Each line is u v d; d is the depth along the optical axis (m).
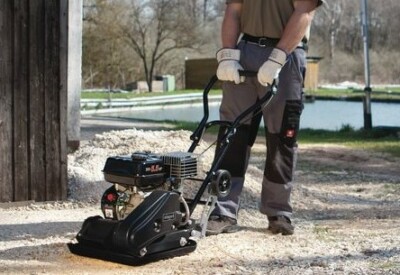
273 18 5.46
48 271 4.39
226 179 5.05
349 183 9.18
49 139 6.56
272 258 4.81
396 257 4.83
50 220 5.93
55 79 6.52
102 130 17.19
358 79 58.06
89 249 4.53
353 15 58.97
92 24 38.41
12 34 6.29
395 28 57.25
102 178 7.12
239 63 5.48
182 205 4.77
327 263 4.67
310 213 6.83
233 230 5.65
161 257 4.62
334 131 18.25
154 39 42.91
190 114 28.91
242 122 5.40
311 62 43.69
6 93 6.30
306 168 10.71
